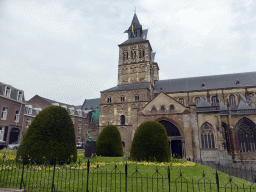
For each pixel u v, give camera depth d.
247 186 12.25
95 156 22.09
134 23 63.94
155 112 33.44
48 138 13.58
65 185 8.79
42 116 14.21
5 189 8.15
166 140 18.69
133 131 33.66
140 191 9.23
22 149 13.24
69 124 15.22
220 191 10.47
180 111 32.03
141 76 54.44
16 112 40.62
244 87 49.38
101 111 49.44
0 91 35.72
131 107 46.91
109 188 9.38
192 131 30.44
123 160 18.55
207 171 15.05
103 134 25.02
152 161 17.53
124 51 59.00
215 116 31.20
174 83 58.16
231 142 34.44
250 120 34.88
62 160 13.82
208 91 52.06
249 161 33.06
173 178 11.95
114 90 49.78
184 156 29.67
